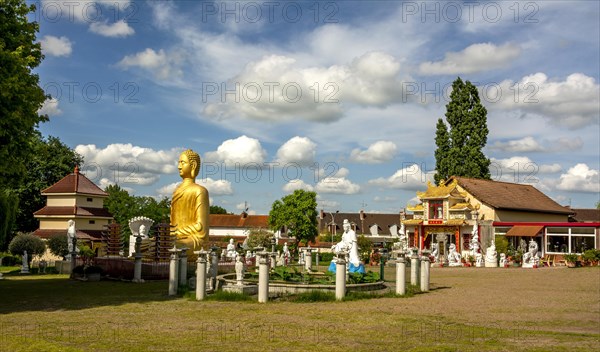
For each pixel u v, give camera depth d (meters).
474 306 17.92
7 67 18.39
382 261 25.56
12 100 18.59
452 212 57.88
